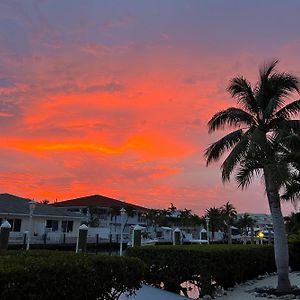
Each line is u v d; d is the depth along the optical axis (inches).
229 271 596.4
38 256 279.6
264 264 805.2
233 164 594.6
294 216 1077.8
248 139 592.7
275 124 617.9
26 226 1680.6
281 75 617.0
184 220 3467.0
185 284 569.3
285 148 603.8
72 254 303.0
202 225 3521.2
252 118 633.0
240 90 634.2
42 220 1754.4
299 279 771.4
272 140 606.9
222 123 643.5
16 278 207.5
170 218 3400.6
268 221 3986.2
